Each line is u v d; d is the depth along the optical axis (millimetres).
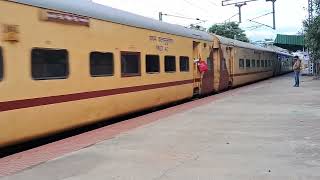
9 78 9164
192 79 20531
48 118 10383
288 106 16562
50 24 10422
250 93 23188
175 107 18172
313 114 14164
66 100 11000
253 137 10227
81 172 7340
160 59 16859
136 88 14758
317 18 36688
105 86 12781
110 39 13109
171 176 7039
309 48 38938
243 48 32281
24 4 9602
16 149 10250
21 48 9500
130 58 14406
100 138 10742
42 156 8828
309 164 7637
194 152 8727
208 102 19125
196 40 21234
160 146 9344
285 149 8867
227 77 27250
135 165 7762
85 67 11797
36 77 9961
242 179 6793
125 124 13352
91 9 12250
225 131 11117
